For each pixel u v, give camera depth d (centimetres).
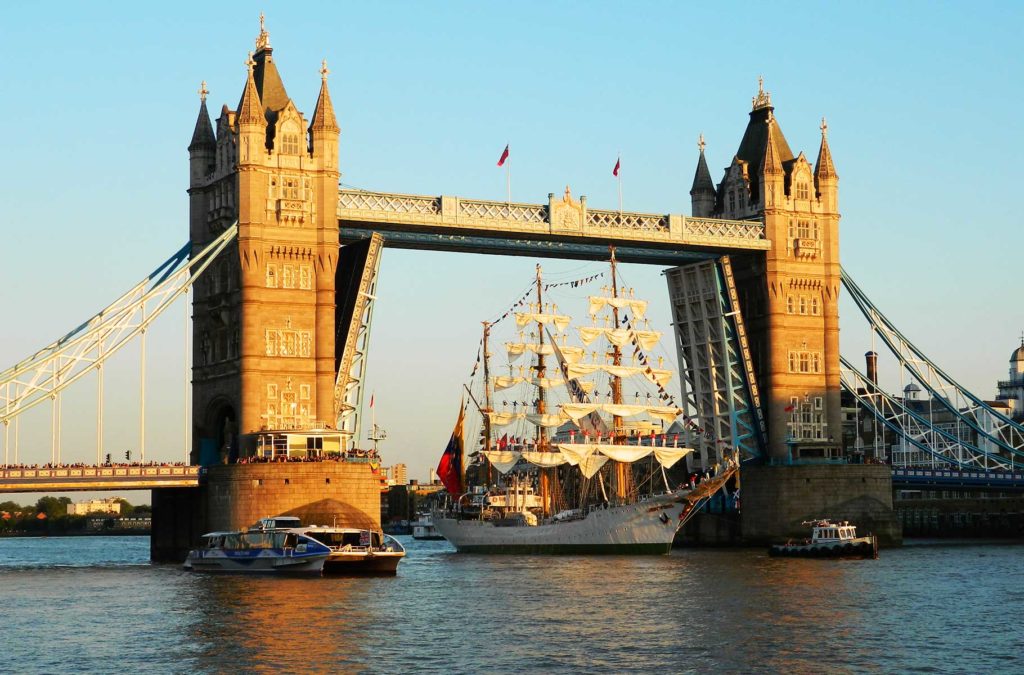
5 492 14450
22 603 11288
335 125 16038
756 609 10638
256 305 15562
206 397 16325
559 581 13038
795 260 18938
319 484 14900
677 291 19388
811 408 18950
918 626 9688
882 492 18800
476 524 19050
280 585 12456
